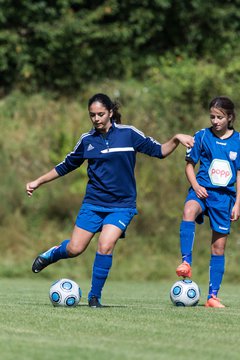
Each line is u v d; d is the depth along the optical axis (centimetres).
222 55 7188
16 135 6438
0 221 5744
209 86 6594
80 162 2525
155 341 1728
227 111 2566
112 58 7050
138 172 5934
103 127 2411
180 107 6506
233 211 2606
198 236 5503
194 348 1653
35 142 6353
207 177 2602
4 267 5300
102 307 2411
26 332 1817
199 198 2581
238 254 5338
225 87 6612
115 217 2419
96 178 2436
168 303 2769
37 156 6216
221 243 2634
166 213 5738
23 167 6131
